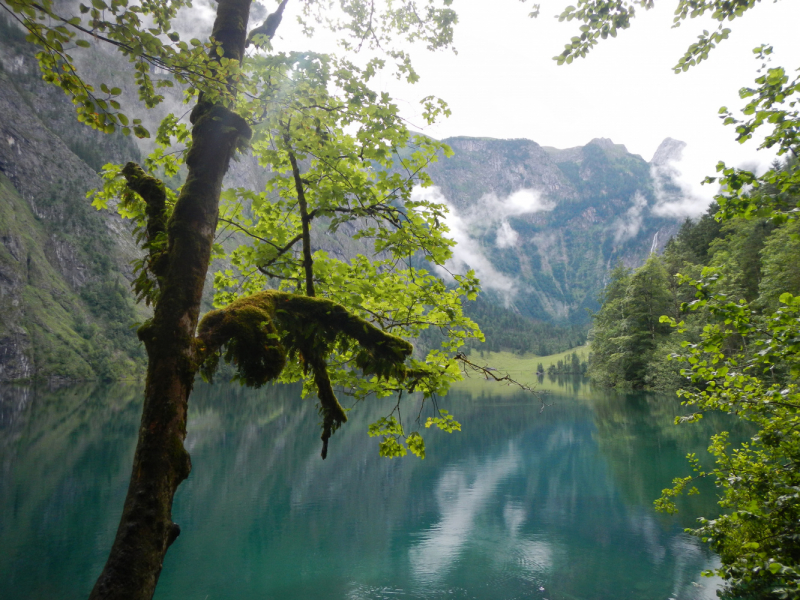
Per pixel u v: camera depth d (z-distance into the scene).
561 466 27.17
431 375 6.02
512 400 67.44
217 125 4.14
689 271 58.44
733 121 4.96
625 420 41.22
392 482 24.92
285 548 16.39
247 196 6.33
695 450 27.48
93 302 152.12
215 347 3.78
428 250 5.97
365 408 57.06
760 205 4.81
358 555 15.72
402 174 6.14
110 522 18.75
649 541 16.06
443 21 6.00
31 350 119.56
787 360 4.63
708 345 5.21
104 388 104.94
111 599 2.66
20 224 154.12
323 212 5.44
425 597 12.98
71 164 195.12
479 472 26.73
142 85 3.09
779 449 6.63
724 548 7.14
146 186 4.74
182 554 15.92
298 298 4.71
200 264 3.74
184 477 3.21
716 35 4.87
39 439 35.94
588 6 5.00
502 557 15.30
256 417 52.72
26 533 17.61
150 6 3.76
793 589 5.14
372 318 6.89
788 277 33.00
